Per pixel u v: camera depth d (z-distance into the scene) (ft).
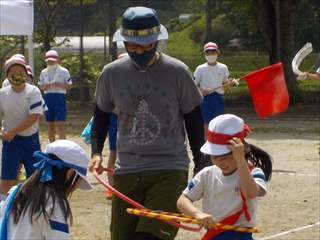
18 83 33.24
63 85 57.11
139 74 21.15
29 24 41.37
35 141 34.06
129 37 20.51
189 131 21.71
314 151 55.93
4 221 16.14
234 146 17.83
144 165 21.20
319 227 32.30
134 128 21.25
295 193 39.55
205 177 18.76
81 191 39.81
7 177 33.94
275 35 98.68
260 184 18.40
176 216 18.38
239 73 123.03
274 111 23.26
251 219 18.70
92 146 22.44
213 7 115.24
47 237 15.90
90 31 119.24
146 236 20.34
